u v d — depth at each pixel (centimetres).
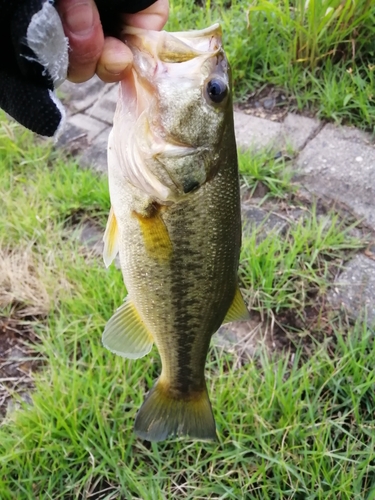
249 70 67
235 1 72
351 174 56
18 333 48
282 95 65
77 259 50
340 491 36
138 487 37
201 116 27
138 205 28
